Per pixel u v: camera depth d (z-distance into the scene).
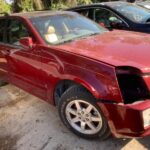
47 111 4.20
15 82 4.47
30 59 3.86
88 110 3.21
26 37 3.85
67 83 3.39
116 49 3.31
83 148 3.27
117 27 6.07
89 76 3.02
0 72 4.77
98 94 2.93
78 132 3.43
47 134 3.61
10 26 4.45
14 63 4.25
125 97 2.87
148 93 2.84
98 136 3.27
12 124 3.92
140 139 3.33
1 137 3.64
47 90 3.72
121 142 3.30
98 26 4.60
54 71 3.45
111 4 6.65
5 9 12.05
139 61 2.96
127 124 2.84
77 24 4.36
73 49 3.39
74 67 3.18
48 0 14.40
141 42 3.56
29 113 4.19
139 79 2.85
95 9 6.63
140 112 2.72
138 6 7.01
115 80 2.83
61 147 3.33
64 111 3.49
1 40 4.61
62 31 4.07
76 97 3.23
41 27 3.97
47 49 3.56
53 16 4.30
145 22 5.85
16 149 3.38
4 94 4.94
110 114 2.91
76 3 14.66
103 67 2.92
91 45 3.53
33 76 3.91
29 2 13.13
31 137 3.58
